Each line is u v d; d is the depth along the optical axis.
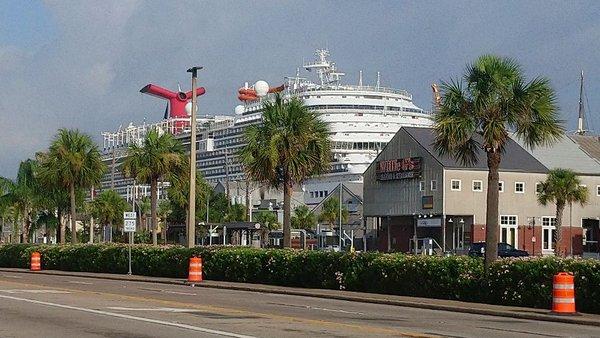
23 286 37.91
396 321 24.03
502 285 30.77
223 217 117.56
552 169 90.88
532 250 91.00
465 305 30.41
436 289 33.41
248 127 47.50
